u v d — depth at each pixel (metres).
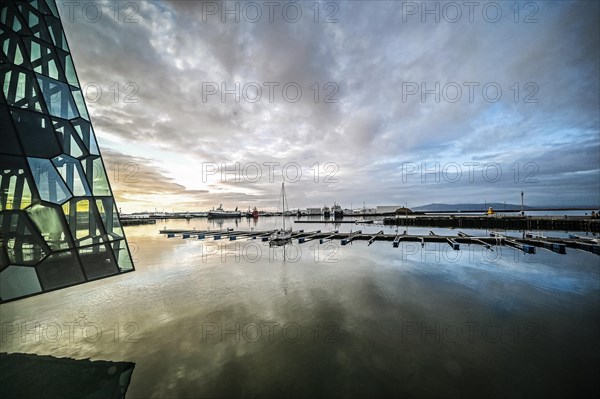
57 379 8.28
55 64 10.58
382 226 67.62
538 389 7.32
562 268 20.27
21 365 9.05
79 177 10.51
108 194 11.53
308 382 7.84
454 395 7.16
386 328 11.02
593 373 7.95
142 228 75.81
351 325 11.39
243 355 9.34
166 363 8.99
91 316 12.87
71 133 10.58
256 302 14.52
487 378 7.82
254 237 46.94
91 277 10.22
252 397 7.31
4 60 8.93
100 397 7.64
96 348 9.99
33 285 8.51
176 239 46.28
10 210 8.31
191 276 20.33
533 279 17.50
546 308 12.73
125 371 8.58
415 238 36.97
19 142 8.80
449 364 8.53
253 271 21.64
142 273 21.42
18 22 9.59
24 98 9.26
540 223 51.28
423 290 15.78
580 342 9.67
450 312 12.49
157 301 14.88
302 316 12.48
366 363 8.67
